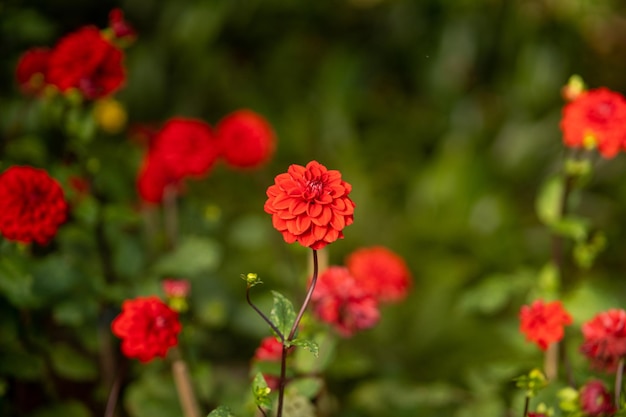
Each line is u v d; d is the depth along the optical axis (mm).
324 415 2195
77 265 2189
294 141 3424
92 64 2098
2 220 1970
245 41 3764
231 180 3182
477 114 3562
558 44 3502
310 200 1779
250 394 2148
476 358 2598
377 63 3727
